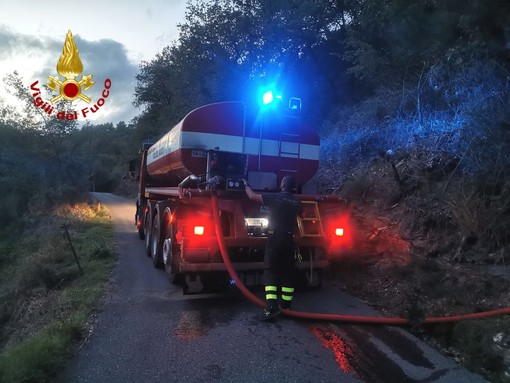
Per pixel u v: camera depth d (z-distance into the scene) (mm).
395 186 8844
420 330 4703
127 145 58531
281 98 7141
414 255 6629
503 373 3684
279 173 7109
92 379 3686
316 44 16172
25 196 20328
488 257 6039
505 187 6242
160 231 7828
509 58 6625
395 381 3645
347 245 6316
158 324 5023
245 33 18109
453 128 7816
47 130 24250
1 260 13258
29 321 6793
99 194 49906
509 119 6414
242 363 3977
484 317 4574
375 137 10859
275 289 5145
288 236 5215
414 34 7848
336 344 4418
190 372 3801
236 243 5809
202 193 5848
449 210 7000
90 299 6062
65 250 10547
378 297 5875
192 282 5824
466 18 6156
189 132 6809
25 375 3637
